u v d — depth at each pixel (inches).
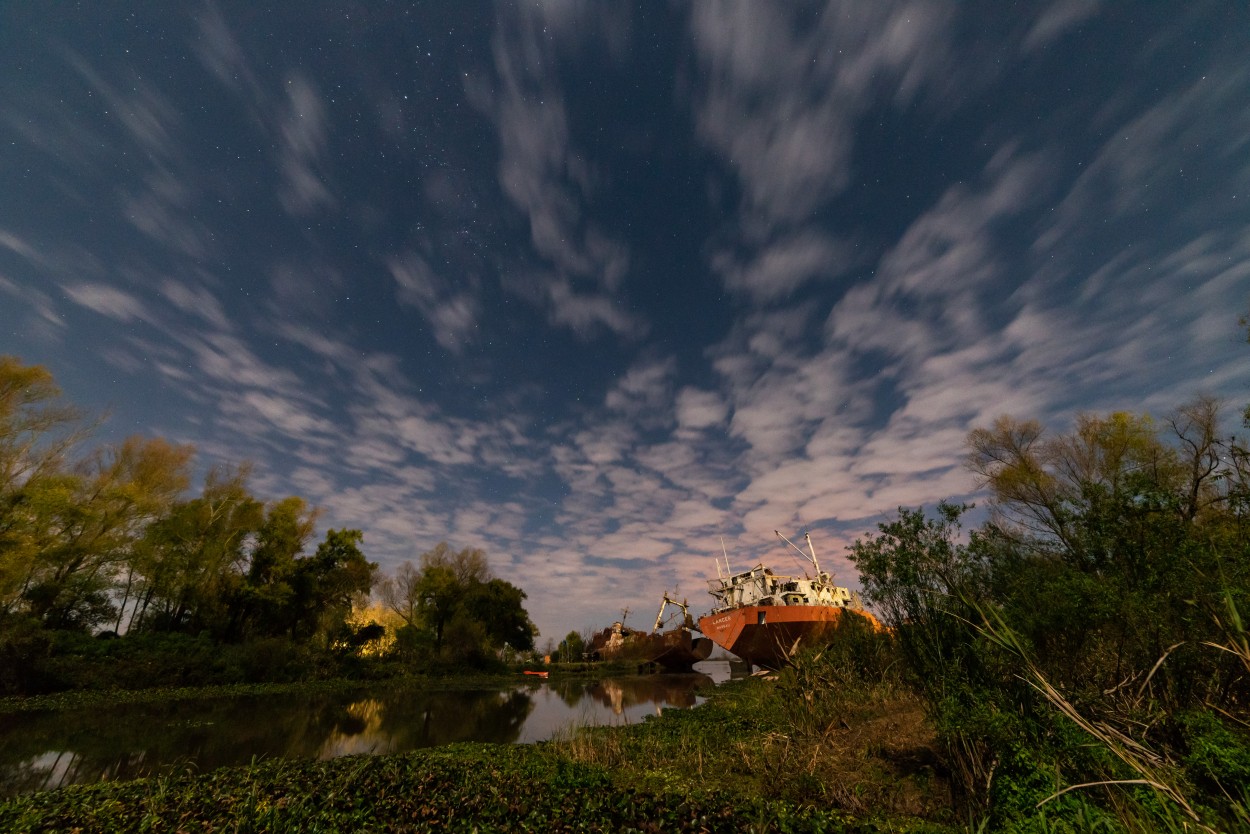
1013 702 242.7
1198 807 158.9
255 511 1496.1
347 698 1027.3
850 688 500.4
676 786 338.6
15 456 969.5
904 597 317.1
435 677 1578.5
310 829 269.7
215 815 291.7
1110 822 166.9
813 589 1449.3
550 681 1669.5
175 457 1368.1
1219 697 220.5
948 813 245.1
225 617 1348.4
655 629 2625.5
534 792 327.3
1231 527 265.9
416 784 344.8
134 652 1058.1
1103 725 188.4
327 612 1529.3
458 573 2137.1
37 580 1059.9
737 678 1578.5
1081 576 274.1
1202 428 646.5
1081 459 859.4
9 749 523.5
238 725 677.3
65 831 275.3
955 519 323.0
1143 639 239.8
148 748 534.6
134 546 1210.0
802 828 252.1
